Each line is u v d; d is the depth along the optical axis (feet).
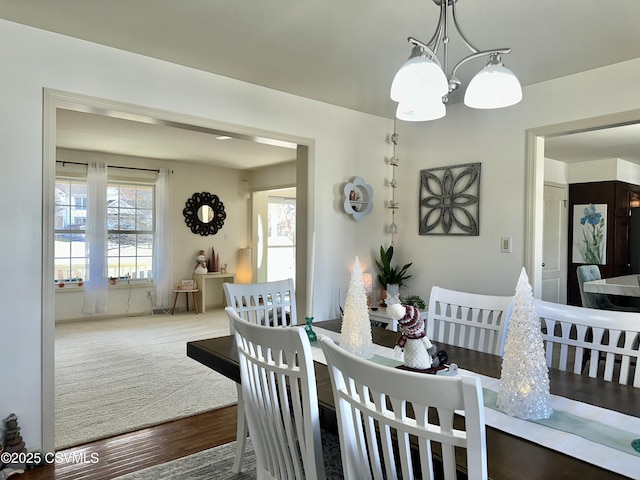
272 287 8.19
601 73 8.91
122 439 8.43
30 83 7.59
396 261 13.37
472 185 11.28
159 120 9.11
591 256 20.57
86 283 19.51
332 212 12.08
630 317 5.05
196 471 7.27
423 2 6.54
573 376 5.11
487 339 6.72
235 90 10.04
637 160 20.40
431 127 12.35
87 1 6.75
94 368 12.69
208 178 23.44
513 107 10.38
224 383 11.47
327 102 11.75
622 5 6.49
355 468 3.39
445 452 2.60
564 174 21.02
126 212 21.17
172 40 8.08
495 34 7.48
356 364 2.97
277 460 4.60
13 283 7.48
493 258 10.84
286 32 7.68
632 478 2.92
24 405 7.55
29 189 7.61
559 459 3.17
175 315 21.24
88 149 18.92
